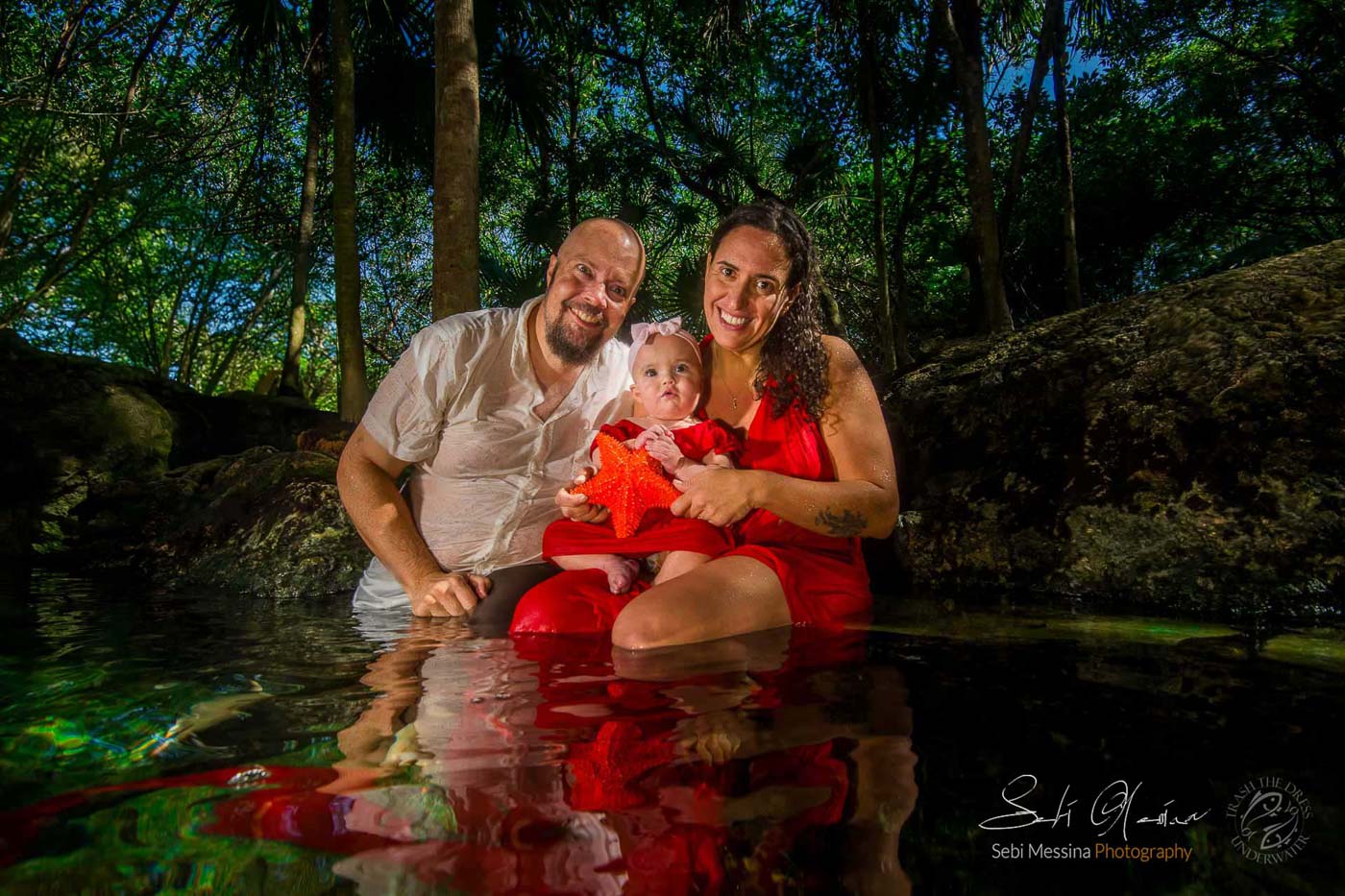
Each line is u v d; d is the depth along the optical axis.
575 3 10.20
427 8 9.12
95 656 1.83
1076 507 2.98
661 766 1.02
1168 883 0.73
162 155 11.28
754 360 2.51
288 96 11.44
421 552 2.66
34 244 11.52
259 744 1.12
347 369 6.64
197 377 17.00
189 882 0.72
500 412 2.70
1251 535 2.56
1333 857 0.78
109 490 4.53
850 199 11.13
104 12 10.30
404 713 1.29
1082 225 12.15
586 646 1.89
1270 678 1.50
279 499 3.72
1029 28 8.44
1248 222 12.99
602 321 2.62
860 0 8.59
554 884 0.71
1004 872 0.75
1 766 1.03
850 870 0.75
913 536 3.36
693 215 11.81
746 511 2.19
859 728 1.18
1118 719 1.22
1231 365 2.98
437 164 4.61
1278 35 11.93
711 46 10.52
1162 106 12.94
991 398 3.64
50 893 0.69
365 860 0.76
